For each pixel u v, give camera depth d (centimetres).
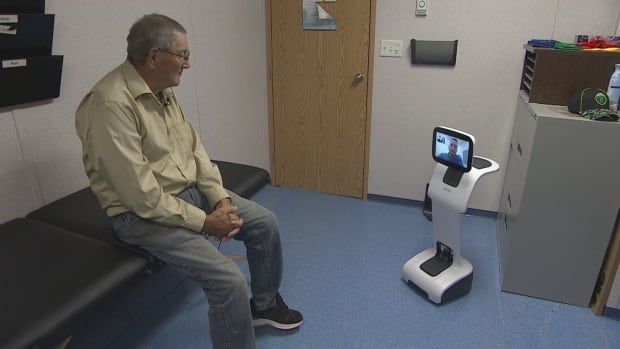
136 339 173
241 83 280
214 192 161
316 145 309
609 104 177
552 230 186
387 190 301
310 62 288
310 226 267
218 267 137
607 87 188
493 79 249
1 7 135
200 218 140
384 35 264
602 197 174
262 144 319
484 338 175
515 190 209
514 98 248
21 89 149
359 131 293
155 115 145
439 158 188
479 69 250
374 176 301
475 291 204
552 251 189
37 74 152
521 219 189
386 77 272
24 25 142
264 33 295
